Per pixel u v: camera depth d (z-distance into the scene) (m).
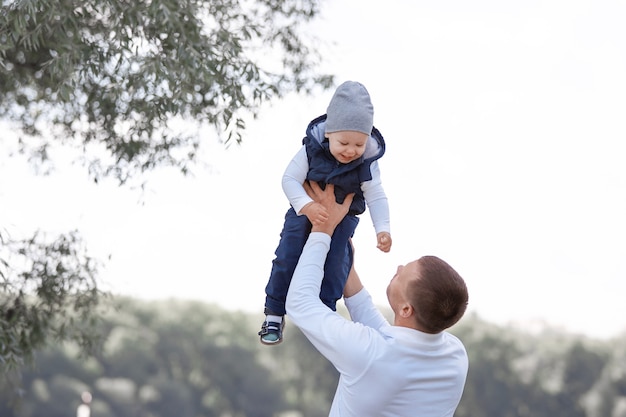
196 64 7.98
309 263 3.85
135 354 69.88
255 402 74.00
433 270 3.67
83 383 66.19
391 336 3.73
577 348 70.19
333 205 3.96
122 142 10.30
